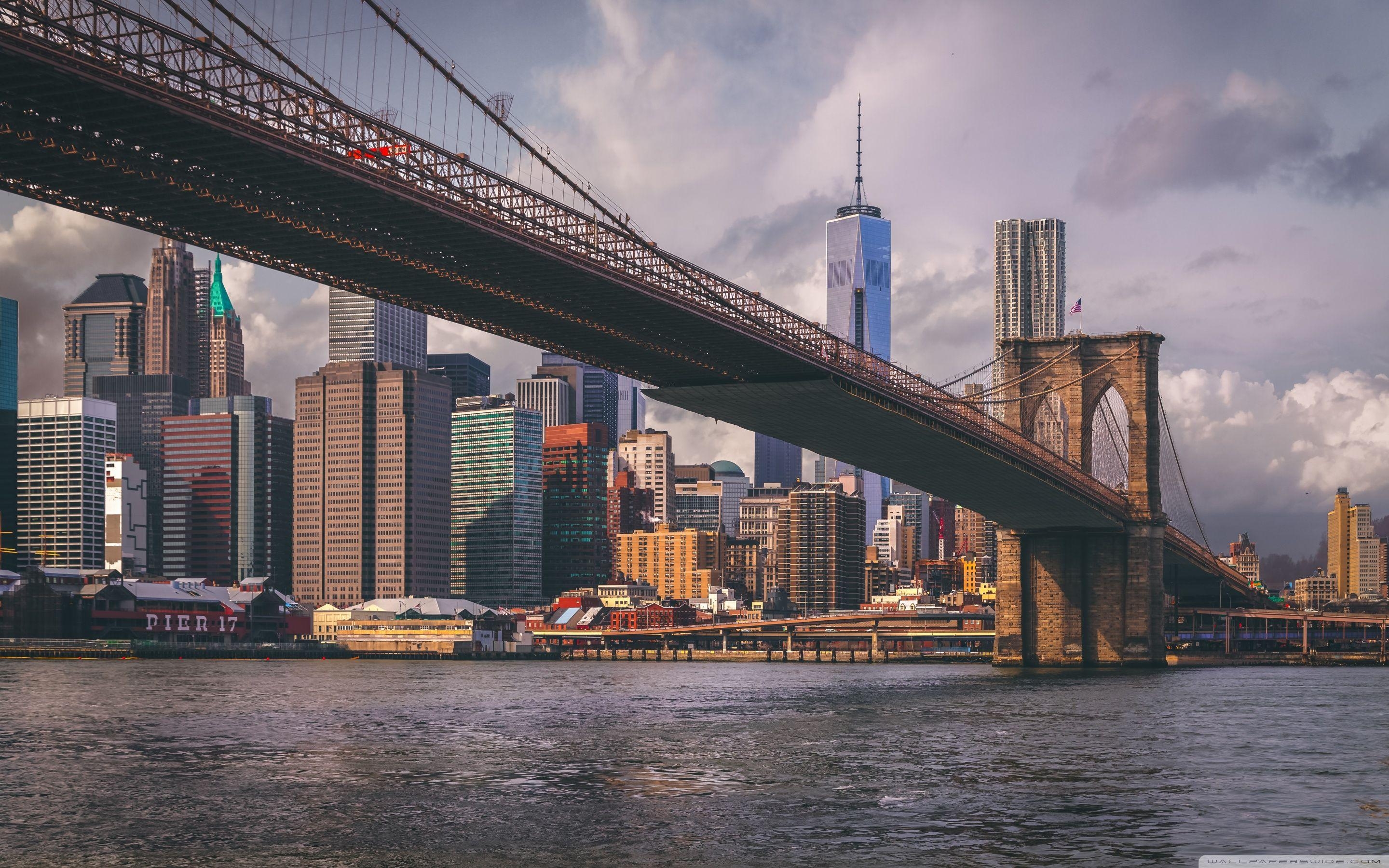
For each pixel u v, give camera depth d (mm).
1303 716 118875
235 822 63531
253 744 97562
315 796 71000
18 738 102250
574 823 62781
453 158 108938
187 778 78375
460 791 72438
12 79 83125
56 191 98688
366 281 123438
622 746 94938
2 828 62125
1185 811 65750
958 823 62688
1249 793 71250
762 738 100812
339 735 104500
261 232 108562
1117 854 56438
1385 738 98562
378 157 101375
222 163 96250
